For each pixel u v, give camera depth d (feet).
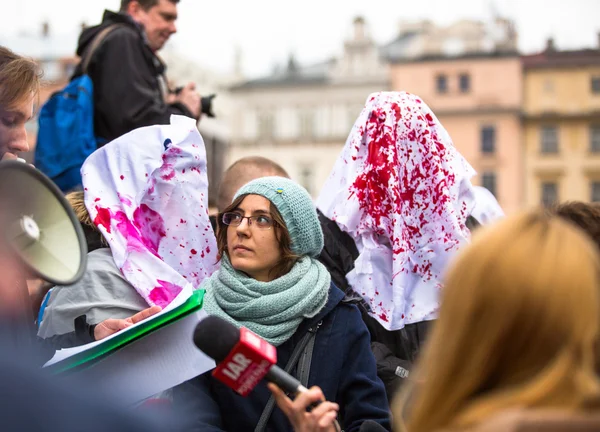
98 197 10.87
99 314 10.21
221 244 10.50
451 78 174.09
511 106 171.32
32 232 6.10
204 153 11.60
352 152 12.25
